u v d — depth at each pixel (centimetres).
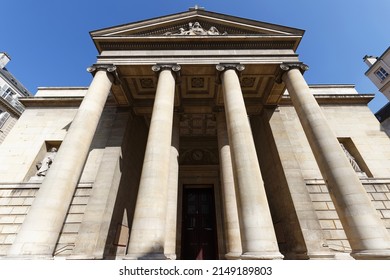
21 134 2270
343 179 1269
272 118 2197
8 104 3981
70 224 1723
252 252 1059
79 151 1436
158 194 1241
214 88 2180
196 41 1927
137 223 1154
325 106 2412
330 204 1791
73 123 1518
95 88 1684
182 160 2878
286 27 1939
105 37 1909
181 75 1939
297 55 1869
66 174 1334
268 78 2058
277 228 1964
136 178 2378
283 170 1878
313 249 1516
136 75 1962
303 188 1778
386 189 1866
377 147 2119
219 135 2123
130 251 1082
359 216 1160
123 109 2269
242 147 1367
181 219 2461
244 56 1864
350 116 2330
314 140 1462
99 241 1562
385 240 1091
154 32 2050
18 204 1855
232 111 1538
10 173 2025
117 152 1972
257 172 1300
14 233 1742
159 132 1457
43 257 1078
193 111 2347
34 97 2478
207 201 2706
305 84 1697
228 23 2033
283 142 2025
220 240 2286
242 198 1216
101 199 1723
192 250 2367
